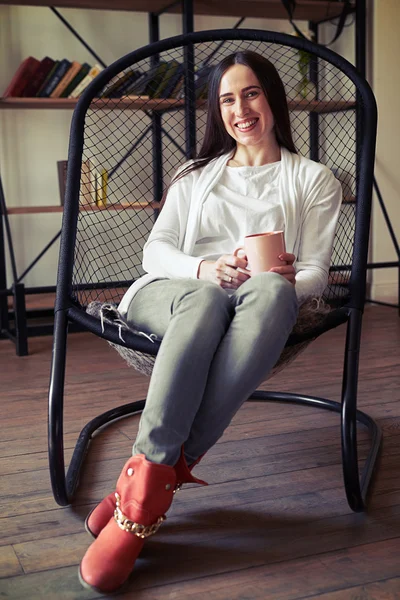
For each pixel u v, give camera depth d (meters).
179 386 1.18
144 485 1.16
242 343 1.23
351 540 1.30
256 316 1.24
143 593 1.15
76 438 1.89
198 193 1.60
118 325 1.43
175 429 1.18
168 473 1.17
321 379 2.40
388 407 2.08
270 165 1.61
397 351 2.76
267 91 1.57
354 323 1.47
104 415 1.95
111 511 1.29
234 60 1.56
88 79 3.21
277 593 1.14
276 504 1.46
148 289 1.46
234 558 1.25
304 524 1.37
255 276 1.29
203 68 3.15
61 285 1.54
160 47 1.66
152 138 3.55
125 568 1.16
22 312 2.86
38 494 1.53
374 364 2.57
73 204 1.58
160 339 1.39
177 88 3.23
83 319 1.49
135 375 2.52
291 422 1.95
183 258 1.50
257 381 1.25
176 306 1.31
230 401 1.25
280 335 1.25
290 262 1.40
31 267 3.56
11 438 1.90
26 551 1.29
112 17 3.61
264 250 1.38
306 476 1.60
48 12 3.51
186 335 1.21
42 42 3.52
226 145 1.66
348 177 3.53
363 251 1.53
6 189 3.56
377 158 3.70
